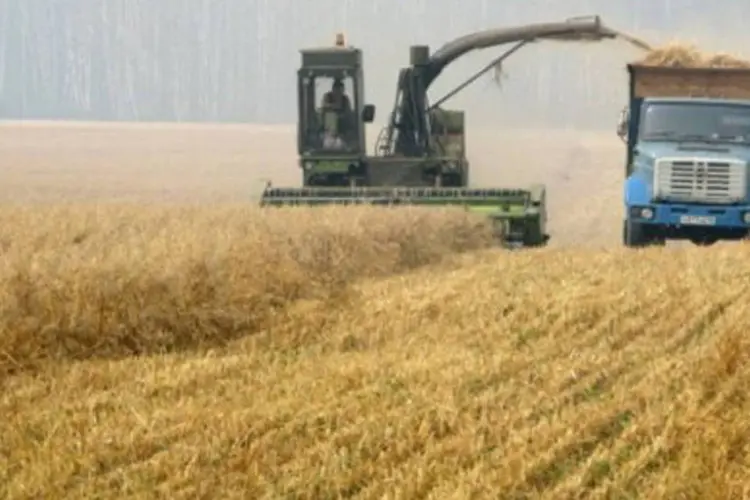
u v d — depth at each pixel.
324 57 78.06
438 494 21.47
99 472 23.33
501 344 35.56
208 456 23.86
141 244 42.59
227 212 56.59
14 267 35.50
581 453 24.33
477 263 54.41
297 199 69.19
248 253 41.75
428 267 53.44
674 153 65.25
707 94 72.25
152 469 23.08
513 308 40.47
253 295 38.81
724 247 57.44
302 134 78.50
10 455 24.31
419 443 24.64
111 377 30.94
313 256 47.84
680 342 35.12
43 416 26.84
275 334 37.00
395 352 34.50
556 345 35.00
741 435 25.20
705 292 42.16
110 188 140.75
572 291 42.62
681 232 65.56
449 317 39.88
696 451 23.98
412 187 76.25
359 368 31.52
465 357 33.12
